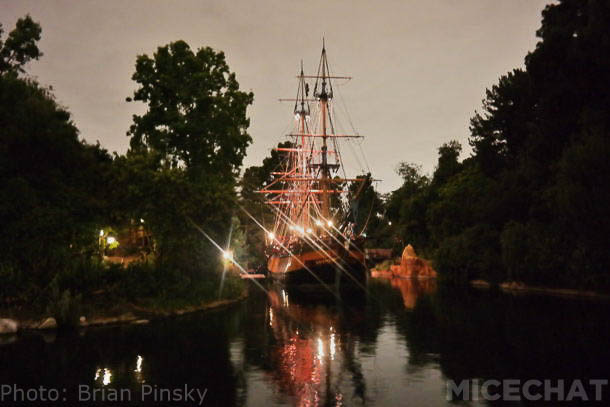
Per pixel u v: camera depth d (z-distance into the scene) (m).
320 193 65.88
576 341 17.08
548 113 41.38
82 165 27.84
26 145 24.61
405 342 18.02
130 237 35.06
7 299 22.14
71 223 24.88
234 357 15.56
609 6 34.88
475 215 54.75
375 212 107.31
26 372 13.60
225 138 39.78
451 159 81.00
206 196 31.83
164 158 36.44
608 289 34.44
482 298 35.31
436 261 56.59
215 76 40.16
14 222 22.92
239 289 39.25
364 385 12.10
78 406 10.65
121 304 25.52
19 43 32.09
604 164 31.84
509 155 56.94
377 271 83.19
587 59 35.69
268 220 88.38
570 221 34.78
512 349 16.08
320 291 48.34
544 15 47.56
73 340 18.64
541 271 40.22
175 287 29.78
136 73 38.50
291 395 11.30
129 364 14.59
